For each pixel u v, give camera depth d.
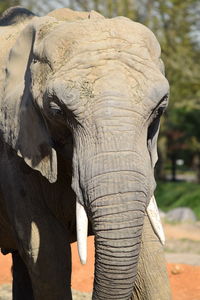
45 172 6.55
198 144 55.88
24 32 6.94
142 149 5.87
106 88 5.91
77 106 5.94
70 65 6.11
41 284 7.27
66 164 6.84
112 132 5.80
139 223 5.72
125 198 5.69
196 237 20.56
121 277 5.75
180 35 36.09
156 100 5.99
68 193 7.22
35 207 7.27
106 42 6.20
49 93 6.11
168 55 35.41
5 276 13.04
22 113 6.67
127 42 6.22
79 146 5.96
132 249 5.71
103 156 5.77
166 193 34.03
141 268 7.01
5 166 7.41
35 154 6.61
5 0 31.89
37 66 6.45
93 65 6.05
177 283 12.07
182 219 25.55
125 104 5.87
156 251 7.01
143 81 5.99
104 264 5.75
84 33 6.31
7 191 7.42
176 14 35.41
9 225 8.12
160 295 6.98
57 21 6.75
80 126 5.96
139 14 33.12
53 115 6.19
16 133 6.78
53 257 7.23
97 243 5.76
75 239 7.81
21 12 8.41
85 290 12.18
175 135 55.97
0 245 8.82
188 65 36.34
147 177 5.82
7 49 7.66
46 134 6.53
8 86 6.97
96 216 5.75
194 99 39.12
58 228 7.32
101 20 6.44
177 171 79.75
